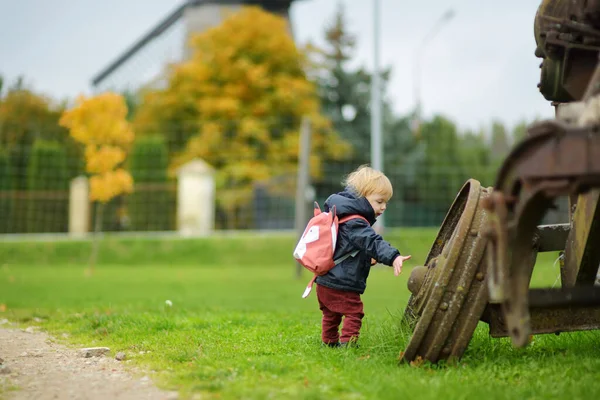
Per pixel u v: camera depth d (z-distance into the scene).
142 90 48.62
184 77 44.16
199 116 43.09
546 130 3.11
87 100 20.50
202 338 5.59
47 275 19.02
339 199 5.08
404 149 47.09
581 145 2.97
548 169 3.11
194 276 18.66
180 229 31.94
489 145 44.91
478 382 3.79
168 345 5.29
